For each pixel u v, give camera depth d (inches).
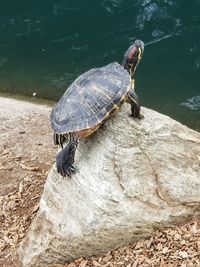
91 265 32.6
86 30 78.5
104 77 31.4
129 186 31.9
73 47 75.3
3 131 54.0
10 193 42.6
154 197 32.3
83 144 33.1
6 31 81.0
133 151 32.2
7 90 66.8
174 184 32.6
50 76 69.2
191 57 69.3
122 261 32.0
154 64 68.6
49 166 46.3
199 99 61.6
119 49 73.5
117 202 31.6
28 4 87.0
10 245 37.3
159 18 77.7
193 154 33.3
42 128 54.5
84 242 32.6
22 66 71.8
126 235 32.3
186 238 31.9
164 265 30.8
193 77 65.6
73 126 30.2
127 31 76.6
